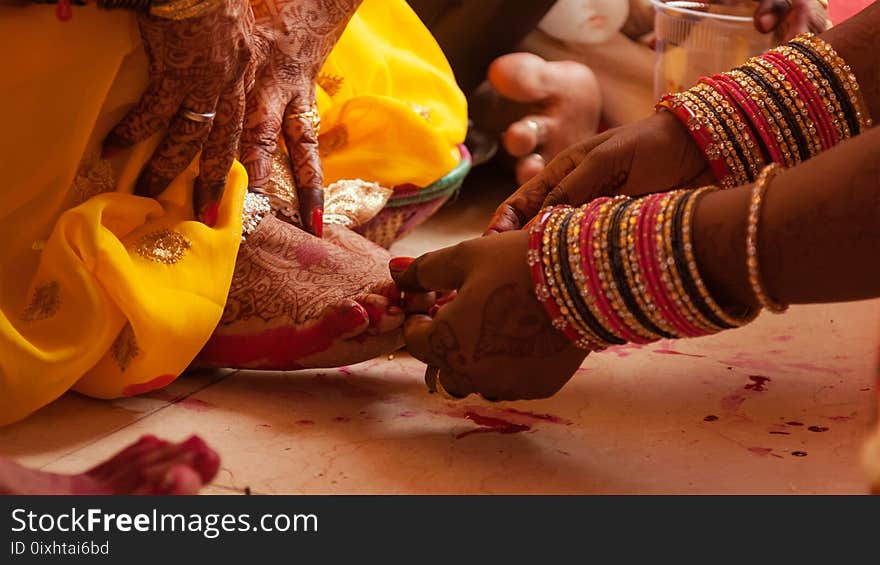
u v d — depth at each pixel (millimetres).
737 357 1535
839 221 948
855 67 1330
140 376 1309
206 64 1233
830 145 1317
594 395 1411
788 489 1159
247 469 1194
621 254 1043
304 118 1564
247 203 1438
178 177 1381
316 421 1331
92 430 1285
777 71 1308
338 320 1332
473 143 2387
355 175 1756
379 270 1456
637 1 2297
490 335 1146
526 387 1175
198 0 1174
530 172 2260
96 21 1188
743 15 2082
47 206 1272
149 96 1262
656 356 1541
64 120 1218
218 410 1354
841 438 1289
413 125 1771
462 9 2195
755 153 1310
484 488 1165
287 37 1536
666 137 1334
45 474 824
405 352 1571
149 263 1295
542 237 1090
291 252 1443
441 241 2082
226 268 1345
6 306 1269
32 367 1221
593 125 2328
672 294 1033
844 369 1496
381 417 1349
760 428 1318
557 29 2346
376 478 1184
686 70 2039
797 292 1000
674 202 1038
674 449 1267
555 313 1101
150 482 820
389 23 2008
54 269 1249
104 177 1319
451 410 1374
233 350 1418
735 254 1010
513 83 2236
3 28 1174
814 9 1907
